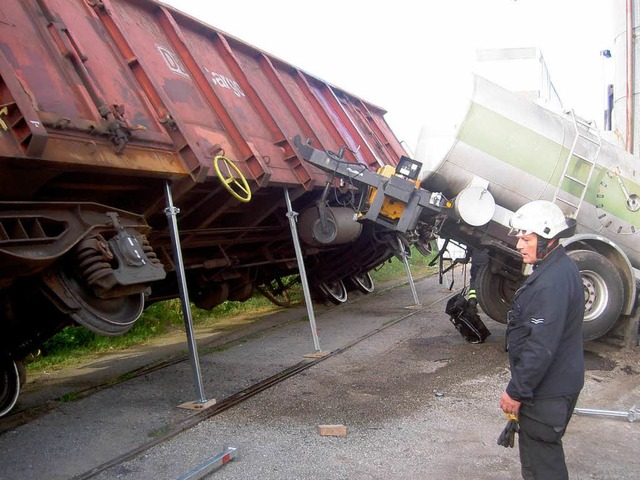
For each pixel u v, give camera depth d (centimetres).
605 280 680
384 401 557
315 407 543
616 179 736
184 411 542
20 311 498
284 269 1045
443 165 732
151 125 546
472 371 655
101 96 488
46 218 423
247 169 664
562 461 306
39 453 449
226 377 661
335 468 412
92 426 507
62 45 488
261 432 483
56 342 866
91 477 401
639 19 888
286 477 399
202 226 703
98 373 726
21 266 394
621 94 937
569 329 308
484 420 501
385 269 1806
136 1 674
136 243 483
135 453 439
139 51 600
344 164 751
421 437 466
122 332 480
